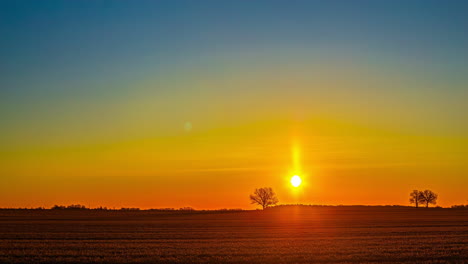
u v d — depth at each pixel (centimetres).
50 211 16412
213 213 16388
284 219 12100
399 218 12600
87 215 14325
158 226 8994
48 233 6869
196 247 4759
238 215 14850
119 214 15262
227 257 3928
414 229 7831
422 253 4172
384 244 5025
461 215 14588
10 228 8100
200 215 14888
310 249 4497
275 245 4931
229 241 5506
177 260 3788
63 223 9906
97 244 5150
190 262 3694
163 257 3975
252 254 4122
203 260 3778
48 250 4531
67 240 5703
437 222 10356
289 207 19475
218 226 8962
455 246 4797
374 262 3672
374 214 15388
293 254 4106
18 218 12300
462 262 3653
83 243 5288
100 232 7156
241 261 3725
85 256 4072
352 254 4094
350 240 5566
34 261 3794
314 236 6284
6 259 3894
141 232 7188
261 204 19312
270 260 3766
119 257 3984
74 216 13750
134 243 5288
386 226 8838
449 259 3834
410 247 4681
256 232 7181
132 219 12169
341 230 7625
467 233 6806
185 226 8944
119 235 6531
